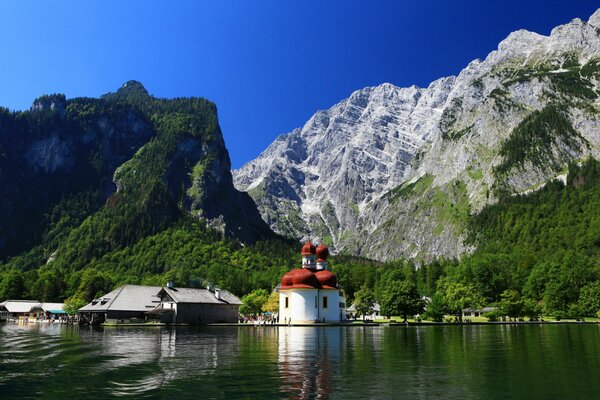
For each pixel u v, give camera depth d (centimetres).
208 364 4091
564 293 16275
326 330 10031
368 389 2912
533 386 2991
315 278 13800
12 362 4303
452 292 15888
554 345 5866
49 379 3334
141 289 14250
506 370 3672
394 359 4412
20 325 13362
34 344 6331
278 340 6994
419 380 3222
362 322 13625
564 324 12900
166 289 13700
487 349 5372
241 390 2897
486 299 19288
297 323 12800
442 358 4484
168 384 3111
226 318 14012
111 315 13325
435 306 13762
